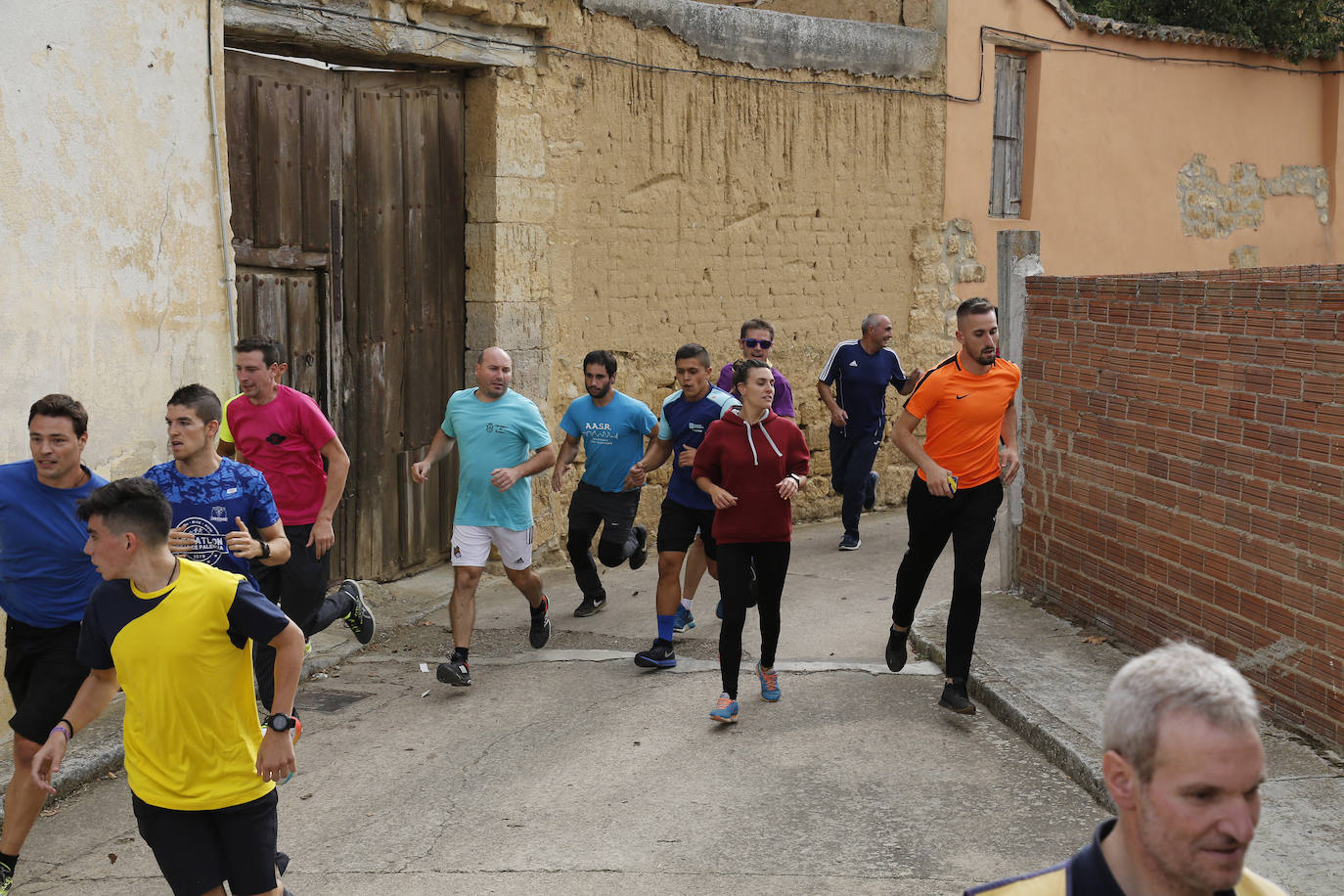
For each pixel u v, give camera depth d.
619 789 5.66
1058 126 13.62
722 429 6.48
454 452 10.15
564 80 9.82
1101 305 7.36
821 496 12.17
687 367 7.49
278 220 8.26
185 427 5.30
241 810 3.86
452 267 9.66
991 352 6.30
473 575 7.27
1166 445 6.75
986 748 6.09
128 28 6.71
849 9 12.97
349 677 7.45
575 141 9.98
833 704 6.76
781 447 6.46
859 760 5.96
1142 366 6.95
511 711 6.78
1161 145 14.59
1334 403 5.42
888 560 10.31
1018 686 6.61
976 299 6.37
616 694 7.03
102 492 3.72
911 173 12.44
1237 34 14.91
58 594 4.80
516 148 9.60
